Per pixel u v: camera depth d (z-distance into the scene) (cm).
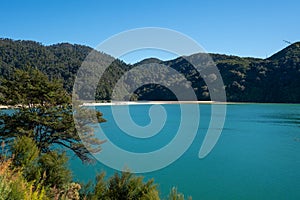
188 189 2219
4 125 1783
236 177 2555
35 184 893
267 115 7969
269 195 2109
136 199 1031
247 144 4209
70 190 1002
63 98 1909
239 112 8700
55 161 1029
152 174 2508
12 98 1823
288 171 2769
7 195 641
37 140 1809
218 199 2016
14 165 948
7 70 9738
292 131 5372
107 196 1030
